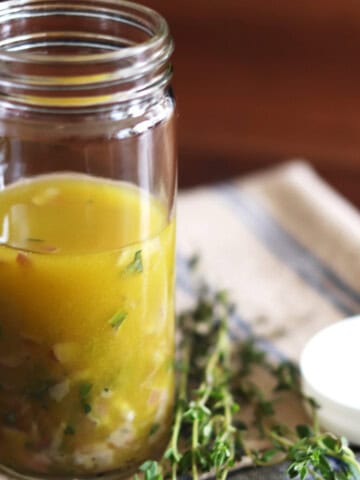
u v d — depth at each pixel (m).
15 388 0.38
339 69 0.70
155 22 0.36
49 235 0.36
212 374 0.43
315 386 0.42
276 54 0.70
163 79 0.36
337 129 0.69
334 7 0.69
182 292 0.49
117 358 0.38
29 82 0.34
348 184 0.66
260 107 0.70
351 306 0.49
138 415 0.39
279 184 0.56
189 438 0.40
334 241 0.52
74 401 0.38
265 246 0.52
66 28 0.38
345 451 0.38
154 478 0.37
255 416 0.42
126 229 0.37
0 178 0.37
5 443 0.39
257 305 0.49
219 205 0.55
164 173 0.38
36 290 0.36
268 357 0.46
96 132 0.36
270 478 0.39
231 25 0.70
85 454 0.39
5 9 0.37
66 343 0.37
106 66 0.35
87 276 0.36
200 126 0.70
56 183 0.38
